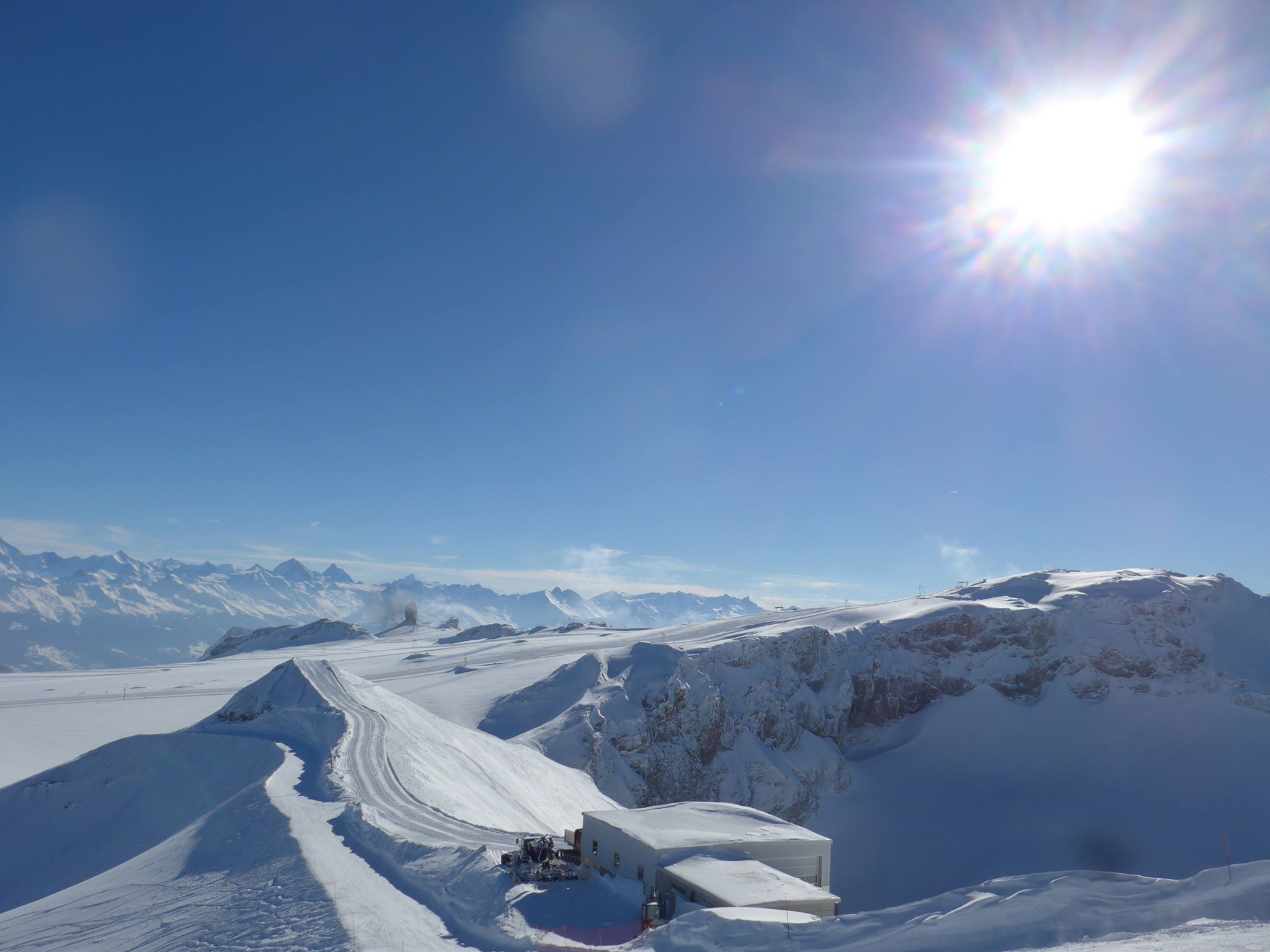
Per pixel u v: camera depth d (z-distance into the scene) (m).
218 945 31.58
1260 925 18.02
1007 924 21.16
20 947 39.19
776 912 28.86
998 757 183.38
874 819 162.38
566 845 48.34
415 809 58.62
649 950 26.34
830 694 188.25
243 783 71.88
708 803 49.28
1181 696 198.12
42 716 125.44
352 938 29.11
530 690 150.38
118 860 66.88
